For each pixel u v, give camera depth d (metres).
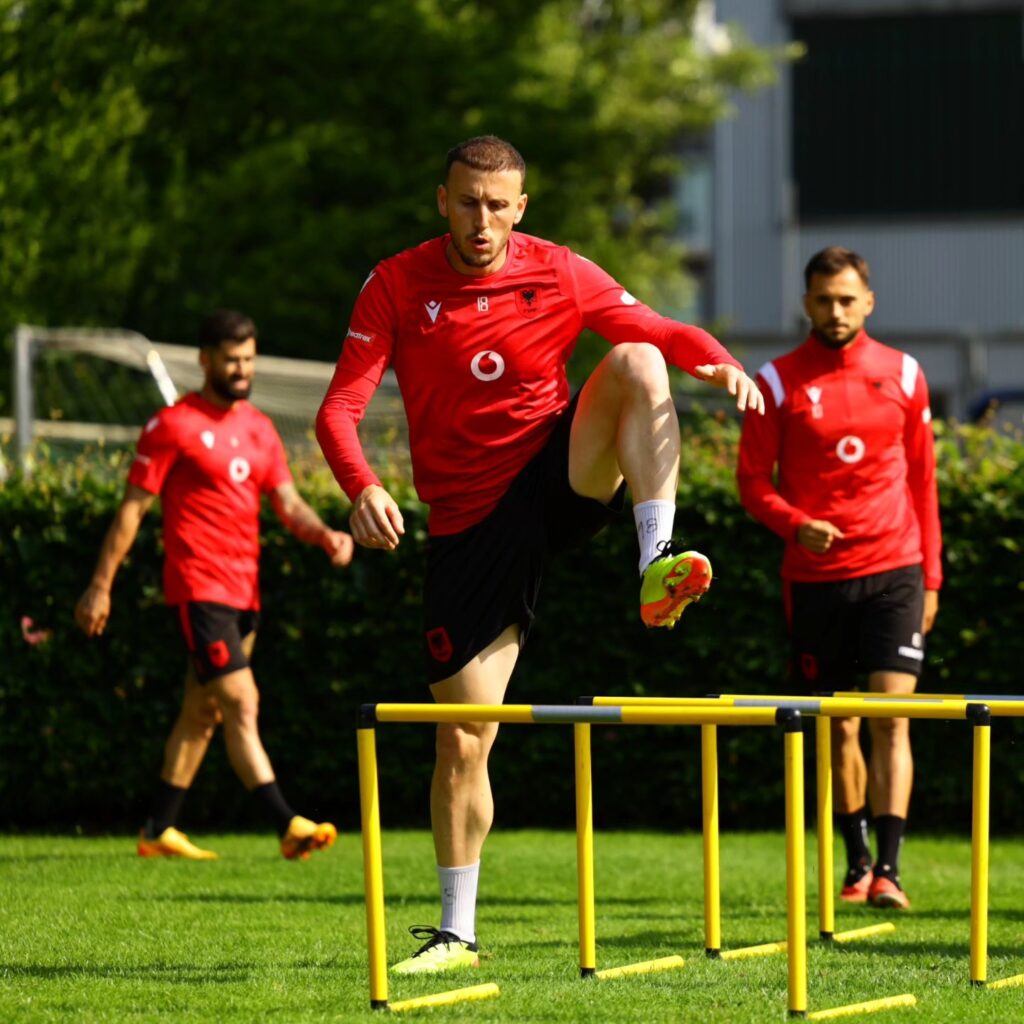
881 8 104.56
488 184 17.09
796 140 105.25
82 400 53.69
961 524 34.06
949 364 88.75
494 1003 15.48
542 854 30.97
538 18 94.31
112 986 16.42
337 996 15.83
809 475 25.67
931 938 20.84
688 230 121.06
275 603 36.00
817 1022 14.59
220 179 78.62
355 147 81.88
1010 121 103.31
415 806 37.12
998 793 34.72
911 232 103.88
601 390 17.12
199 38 81.00
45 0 69.56
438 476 17.88
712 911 18.70
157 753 36.16
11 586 36.12
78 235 69.56
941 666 34.22
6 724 36.25
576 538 18.06
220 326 29.25
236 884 26.08
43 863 28.97
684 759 35.44
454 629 17.66
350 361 17.73
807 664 26.19
